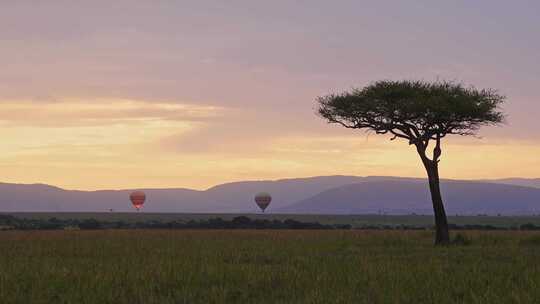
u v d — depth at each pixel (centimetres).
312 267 2636
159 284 2116
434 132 5034
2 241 4850
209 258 3170
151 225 11825
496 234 5903
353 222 19462
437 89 5094
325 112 5234
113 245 4316
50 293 1925
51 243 4559
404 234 6197
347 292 1911
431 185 4900
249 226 11319
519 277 2231
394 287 1994
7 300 1820
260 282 2172
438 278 2181
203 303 1819
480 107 4828
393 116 4991
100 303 1805
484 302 1722
